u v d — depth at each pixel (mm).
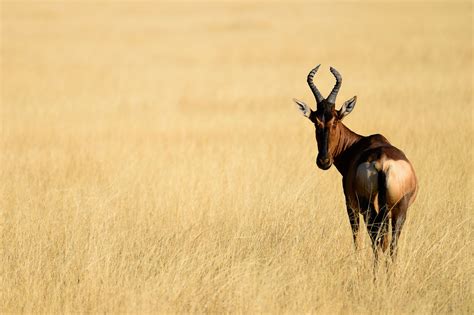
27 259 29141
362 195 27938
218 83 94875
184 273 27859
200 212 36625
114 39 153875
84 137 61812
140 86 94688
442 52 112000
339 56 115812
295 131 61281
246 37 148375
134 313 25125
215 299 25953
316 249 30047
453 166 43219
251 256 29375
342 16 186125
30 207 37406
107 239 31516
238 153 50906
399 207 27453
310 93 82875
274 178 43500
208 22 181250
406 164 27453
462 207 35156
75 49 139125
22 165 49500
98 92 90188
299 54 120562
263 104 77688
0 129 64938
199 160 50031
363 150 29547
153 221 35219
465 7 197125
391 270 26969
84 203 37938
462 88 78000
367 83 86500
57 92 90812
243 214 35375
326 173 43688
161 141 59594
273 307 25250
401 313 25062
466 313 24969
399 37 135250
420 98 72625
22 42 148875
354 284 27141
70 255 29766
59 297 26156
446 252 29000
